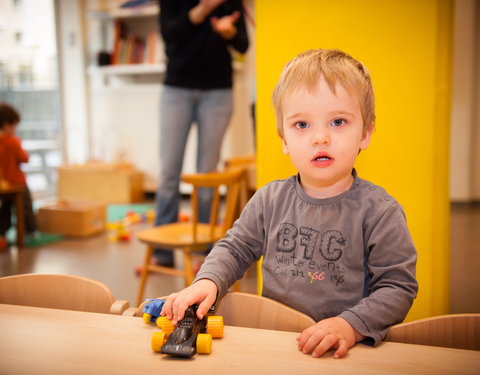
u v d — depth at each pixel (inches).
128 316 31.3
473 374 23.5
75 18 226.8
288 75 32.8
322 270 33.5
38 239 146.6
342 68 31.7
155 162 221.0
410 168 51.6
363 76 32.9
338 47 51.5
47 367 24.1
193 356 25.4
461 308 86.2
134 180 214.8
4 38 205.3
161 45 214.2
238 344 27.0
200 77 104.9
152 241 87.6
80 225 149.5
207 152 109.7
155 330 28.8
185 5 100.8
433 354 25.8
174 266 116.5
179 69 103.7
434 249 52.6
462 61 193.8
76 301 36.7
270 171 54.7
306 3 51.7
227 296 34.3
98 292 36.1
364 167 52.6
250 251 37.3
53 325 29.4
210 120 107.9
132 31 225.9
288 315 32.2
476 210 183.2
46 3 223.9
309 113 31.4
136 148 223.1
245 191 105.3
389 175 52.2
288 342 27.3
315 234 34.2
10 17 207.3
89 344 26.8
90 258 126.1
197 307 30.8
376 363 24.8
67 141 234.4
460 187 201.0
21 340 27.3
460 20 191.6
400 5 49.7
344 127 31.4
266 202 37.0
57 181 217.9
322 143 31.0
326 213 34.2
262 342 27.3
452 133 199.3
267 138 54.4
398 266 31.4
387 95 51.1
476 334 30.1
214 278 33.1
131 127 223.0
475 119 199.5
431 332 30.4
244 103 205.3
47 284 37.5
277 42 52.9
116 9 214.8
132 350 26.0
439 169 51.4
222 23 92.9
